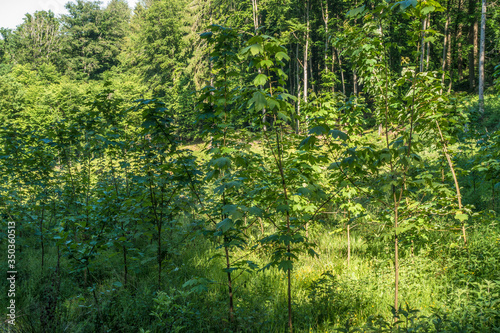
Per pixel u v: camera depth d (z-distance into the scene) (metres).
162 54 33.72
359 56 3.99
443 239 5.75
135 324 3.91
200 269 5.63
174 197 4.82
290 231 3.38
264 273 5.28
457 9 24.86
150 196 4.80
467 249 4.92
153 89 34.09
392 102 4.52
